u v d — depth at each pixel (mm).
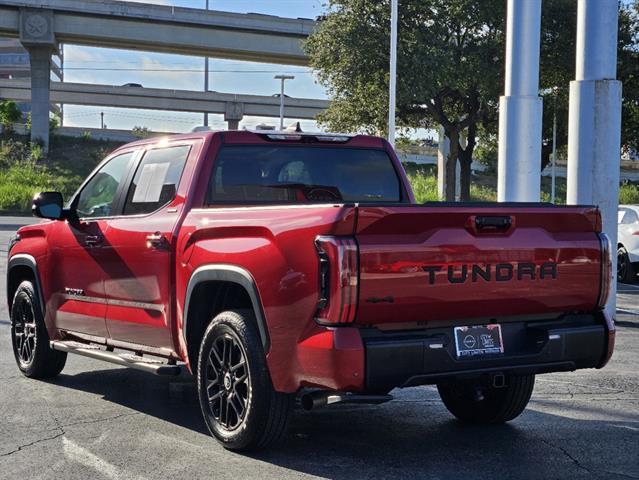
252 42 69812
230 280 5539
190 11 68188
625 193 54094
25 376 8172
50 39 67000
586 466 5441
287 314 5125
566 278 5512
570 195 12430
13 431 6195
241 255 5457
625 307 13922
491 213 5199
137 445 5840
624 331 11430
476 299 5191
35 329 7902
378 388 4953
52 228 7637
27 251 7965
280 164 6652
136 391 7605
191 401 7230
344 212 4863
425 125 37062
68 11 67000
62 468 5316
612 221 12156
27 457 5547
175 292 6148
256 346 5414
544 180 61969
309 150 6793
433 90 30688
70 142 72688
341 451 5742
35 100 68250
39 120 68250
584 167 12227
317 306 4934
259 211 5480
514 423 6578
